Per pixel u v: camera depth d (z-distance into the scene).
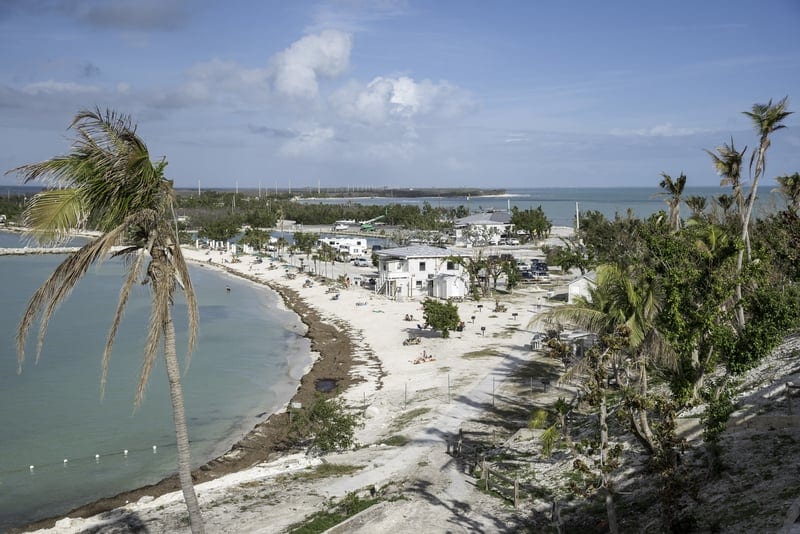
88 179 15.27
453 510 26.25
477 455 33.47
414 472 31.31
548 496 26.73
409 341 64.81
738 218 57.88
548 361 55.06
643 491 24.70
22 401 49.97
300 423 39.06
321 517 25.75
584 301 24.06
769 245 35.06
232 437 42.41
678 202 49.78
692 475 24.19
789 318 22.41
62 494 33.91
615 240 81.81
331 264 138.38
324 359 62.09
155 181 16.19
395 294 94.69
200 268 144.88
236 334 75.69
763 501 20.38
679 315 21.89
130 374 57.84
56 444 41.06
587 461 29.14
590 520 23.70
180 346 69.38
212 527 25.83
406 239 170.88
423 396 46.50
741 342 22.67
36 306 15.30
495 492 28.03
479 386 48.06
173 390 17.23
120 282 121.06
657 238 25.50
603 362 20.25
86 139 15.32
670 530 20.17
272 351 67.19
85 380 55.78
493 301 88.44
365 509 25.83
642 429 21.69
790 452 23.55
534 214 177.38
